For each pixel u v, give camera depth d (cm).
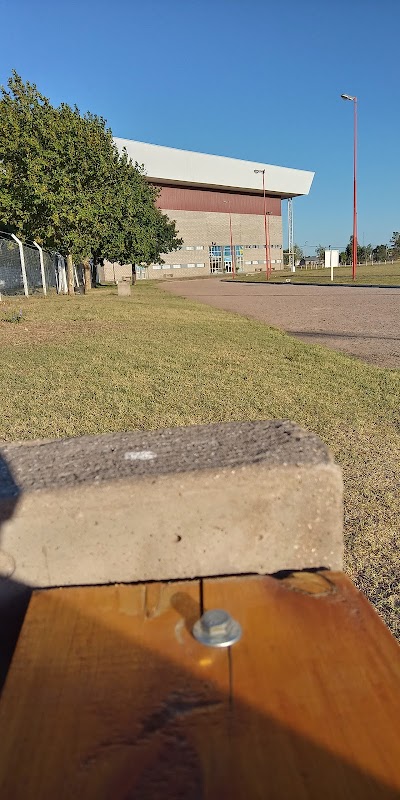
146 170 7350
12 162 2111
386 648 123
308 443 180
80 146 2188
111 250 3150
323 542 165
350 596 144
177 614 136
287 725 103
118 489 154
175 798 91
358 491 358
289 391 594
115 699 110
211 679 114
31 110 2141
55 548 157
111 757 98
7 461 179
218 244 8769
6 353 799
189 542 160
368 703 108
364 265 8431
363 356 879
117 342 927
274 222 9650
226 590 147
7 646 160
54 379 631
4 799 92
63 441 196
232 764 96
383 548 296
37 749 100
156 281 6556
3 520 154
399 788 92
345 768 95
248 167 8475
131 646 125
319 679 114
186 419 475
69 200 2139
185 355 812
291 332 1196
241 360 782
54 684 114
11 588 158
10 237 2198
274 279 4969
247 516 160
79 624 134
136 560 159
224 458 168
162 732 103
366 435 461
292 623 132
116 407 511
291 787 92
